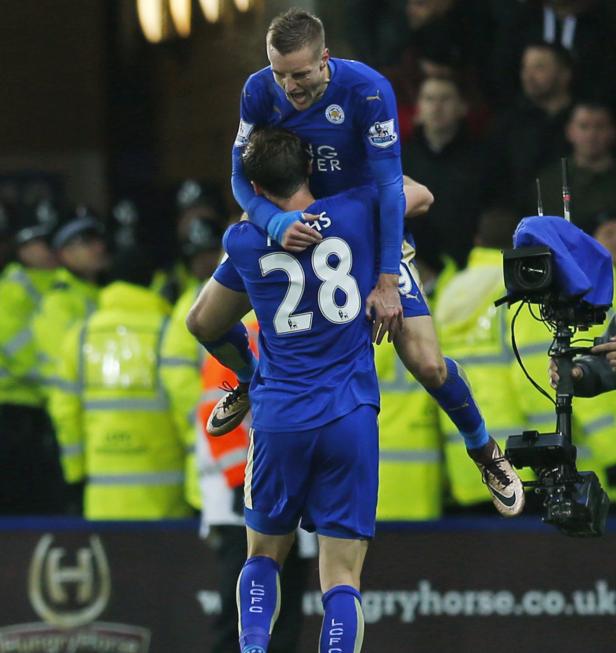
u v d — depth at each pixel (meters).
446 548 26.25
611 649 25.81
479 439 18.34
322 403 17.00
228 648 24.12
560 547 26.06
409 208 18.03
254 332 22.84
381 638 26.31
